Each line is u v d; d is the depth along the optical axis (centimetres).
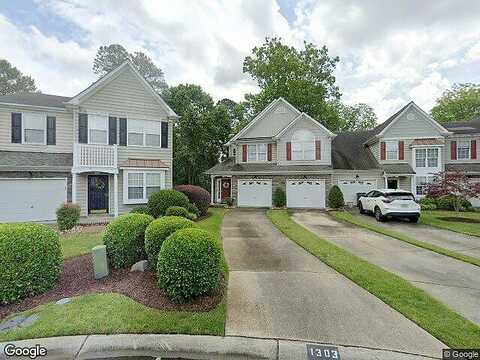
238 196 2181
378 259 731
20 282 475
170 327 380
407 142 2073
